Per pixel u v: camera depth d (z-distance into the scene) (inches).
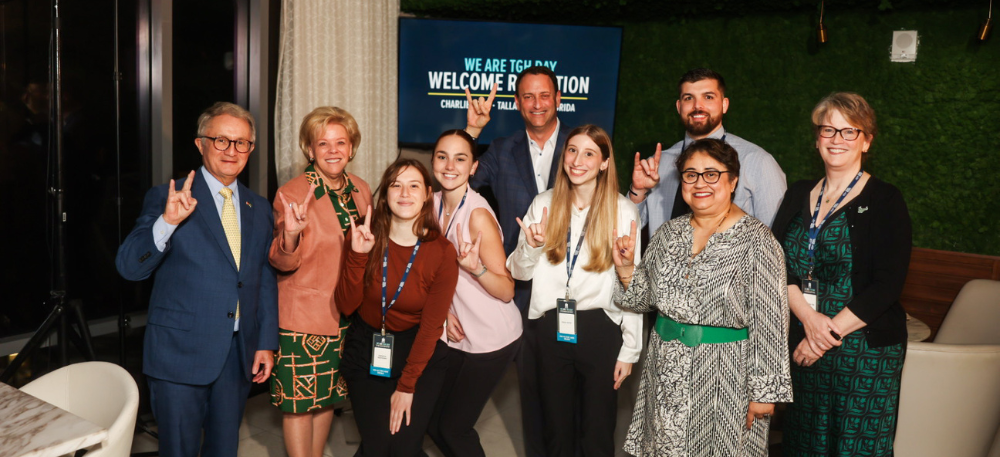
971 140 154.0
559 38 175.3
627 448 101.5
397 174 93.6
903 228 96.0
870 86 163.8
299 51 156.3
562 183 104.7
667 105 189.3
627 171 197.5
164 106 142.6
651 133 192.7
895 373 98.0
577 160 100.0
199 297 95.8
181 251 95.7
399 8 185.2
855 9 163.3
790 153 175.2
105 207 139.4
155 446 133.5
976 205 154.9
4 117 121.2
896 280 94.9
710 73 121.0
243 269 99.5
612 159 102.4
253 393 163.8
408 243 95.7
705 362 90.1
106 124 137.3
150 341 97.6
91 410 81.5
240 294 99.1
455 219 103.8
